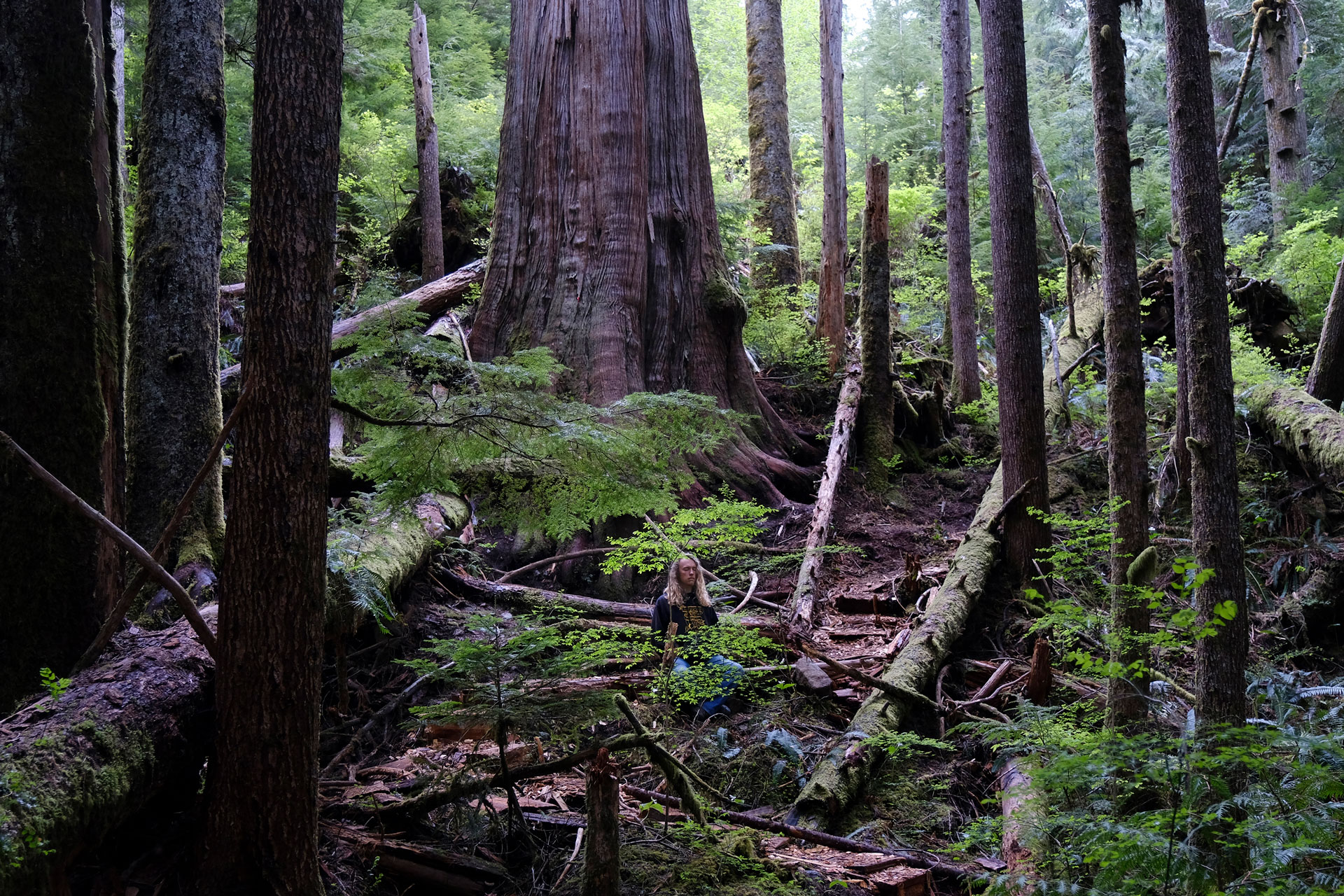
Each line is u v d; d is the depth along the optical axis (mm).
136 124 12773
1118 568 5047
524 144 10273
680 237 10438
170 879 3625
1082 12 24328
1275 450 9695
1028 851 4207
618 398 9328
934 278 17297
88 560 4359
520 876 4102
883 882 4145
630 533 8516
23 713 3539
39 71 4309
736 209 14727
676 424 4887
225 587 3350
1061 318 14727
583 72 10094
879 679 6070
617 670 6734
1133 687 4680
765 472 10109
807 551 8359
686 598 6645
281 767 3312
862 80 25156
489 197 14523
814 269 18516
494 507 5203
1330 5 19094
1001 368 8352
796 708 6195
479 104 16812
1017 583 8109
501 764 4340
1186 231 4348
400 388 4312
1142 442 5152
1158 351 12680
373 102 16922
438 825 4461
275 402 3344
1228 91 20938
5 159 4246
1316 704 5836
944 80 13164
